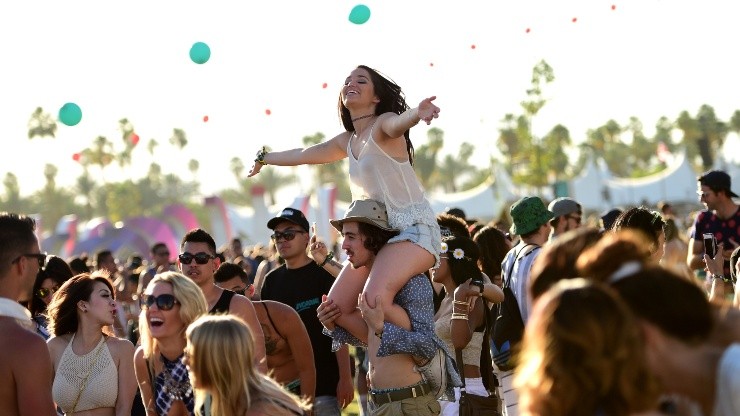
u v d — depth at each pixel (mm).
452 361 5840
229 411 4445
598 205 60250
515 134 80625
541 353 2867
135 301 14609
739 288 5961
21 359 4656
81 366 6613
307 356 7180
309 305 7801
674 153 116188
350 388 7730
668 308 2984
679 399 3199
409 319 5633
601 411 2840
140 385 5895
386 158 5770
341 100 6172
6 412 4688
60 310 6711
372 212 5723
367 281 5598
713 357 2992
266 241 49094
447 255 6973
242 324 4516
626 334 2826
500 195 47969
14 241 4758
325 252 6672
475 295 6648
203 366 4441
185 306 5418
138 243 36156
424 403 5754
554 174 77500
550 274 3260
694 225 9945
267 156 6742
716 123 106250
